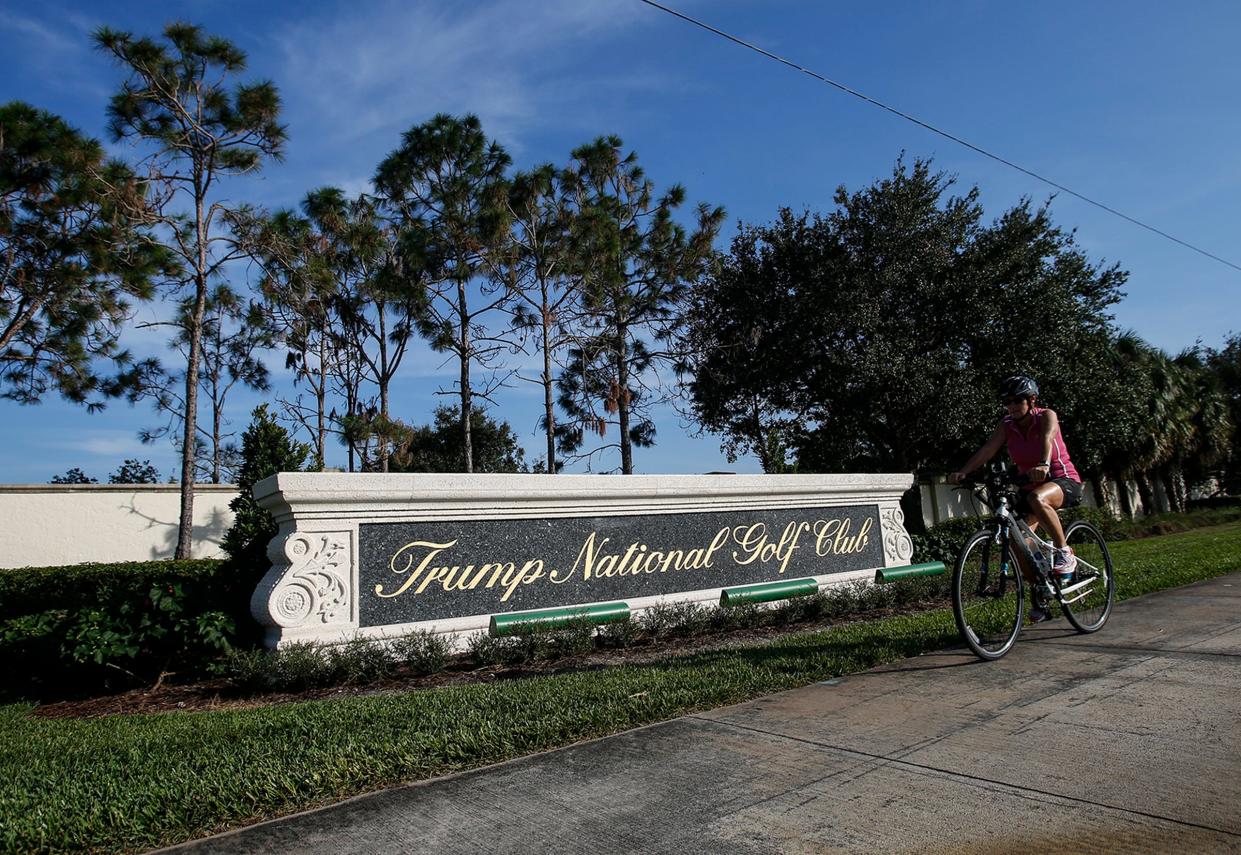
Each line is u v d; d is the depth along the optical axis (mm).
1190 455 38188
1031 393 5668
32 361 20203
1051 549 5801
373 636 6871
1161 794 3029
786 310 23734
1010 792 3125
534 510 7977
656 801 3238
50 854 2996
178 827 3188
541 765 3738
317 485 6723
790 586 8805
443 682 6379
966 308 21672
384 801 3385
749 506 9750
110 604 6867
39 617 6855
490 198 22266
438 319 24141
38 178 17562
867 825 2900
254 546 8414
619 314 25703
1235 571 9438
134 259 18953
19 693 7043
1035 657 5383
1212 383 39031
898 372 20750
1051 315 21453
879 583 9828
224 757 3988
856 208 22922
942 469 25750
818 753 3707
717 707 4648
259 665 6238
